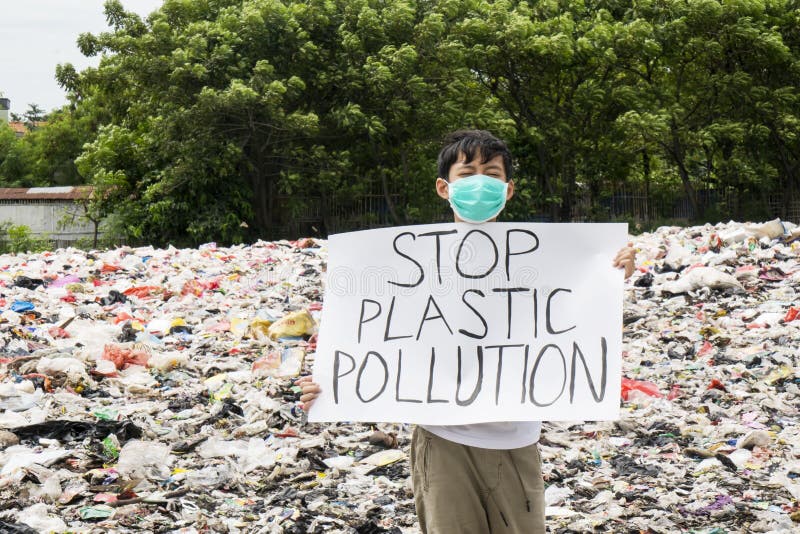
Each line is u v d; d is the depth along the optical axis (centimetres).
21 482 402
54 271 1033
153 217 2052
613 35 2183
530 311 260
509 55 2159
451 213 2298
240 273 1055
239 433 499
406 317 265
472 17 2167
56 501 390
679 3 2248
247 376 616
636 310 812
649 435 503
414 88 1970
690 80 2467
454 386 255
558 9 2281
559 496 412
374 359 263
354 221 2297
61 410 516
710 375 612
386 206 2316
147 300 888
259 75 1878
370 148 2203
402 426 515
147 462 438
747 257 1002
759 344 677
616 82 2333
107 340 701
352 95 2066
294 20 1947
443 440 248
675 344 698
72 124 4266
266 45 1975
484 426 246
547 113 2288
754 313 775
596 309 258
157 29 1945
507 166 264
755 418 523
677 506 397
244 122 1956
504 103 2361
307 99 2097
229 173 2083
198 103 1869
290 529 368
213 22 2058
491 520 246
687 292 866
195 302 873
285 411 537
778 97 2289
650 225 2477
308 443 484
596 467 459
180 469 441
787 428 500
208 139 1923
